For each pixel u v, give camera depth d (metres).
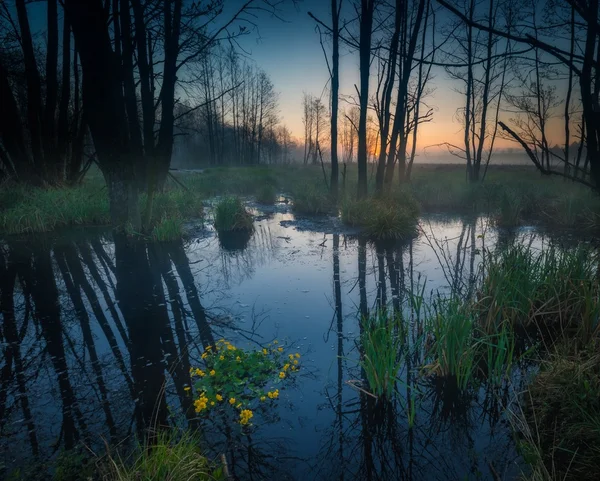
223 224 10.48
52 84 13.60
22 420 3.14
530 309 4.51
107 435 2.96
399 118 11.66
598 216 9.88
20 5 12.52
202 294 5.96
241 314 5.22
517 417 3.05
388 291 5.94
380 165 12.02
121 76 8.52
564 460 2.58
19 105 16.14
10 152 13.08
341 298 5.72
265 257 7.91
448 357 3.65
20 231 9.72
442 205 14.02
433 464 2.69
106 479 2.42
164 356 4.14
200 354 4.18
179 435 2.96
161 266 7.36
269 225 11.30
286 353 4.20
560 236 9.24
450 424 3.09
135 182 9.20
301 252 8.27
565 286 4.64
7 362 4.04
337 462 2.72
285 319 5.05
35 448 2.84
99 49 7.72
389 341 3.67
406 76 11.12
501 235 9.55
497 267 5.23
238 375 3.74
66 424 3.09
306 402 3.38
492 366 3.82
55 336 4.62
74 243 8.92
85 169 14.95
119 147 8.73
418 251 8.20
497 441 2.89
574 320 4.46
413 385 3.59
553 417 2.95
